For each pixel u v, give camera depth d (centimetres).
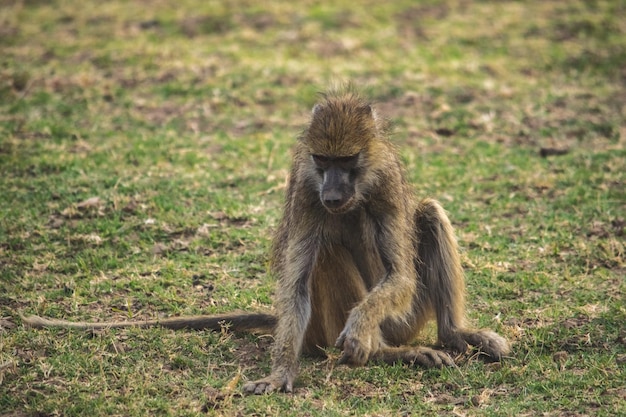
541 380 973
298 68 2138
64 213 1416
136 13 2520
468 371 1002
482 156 1723
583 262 1298
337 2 2586
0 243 1330
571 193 1533
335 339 1084
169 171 1619
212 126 1869
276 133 1836
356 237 1084
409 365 1020
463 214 1476
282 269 1056
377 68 2152
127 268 1276
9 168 1581
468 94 2030
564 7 2566
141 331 1071
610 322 1097
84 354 1021
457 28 2420
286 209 1116
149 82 2064
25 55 2211
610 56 2253
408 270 1045
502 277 1255
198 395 948
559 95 2028
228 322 1098
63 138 1758
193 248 1343
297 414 906
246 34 2348
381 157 1044
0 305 1163
